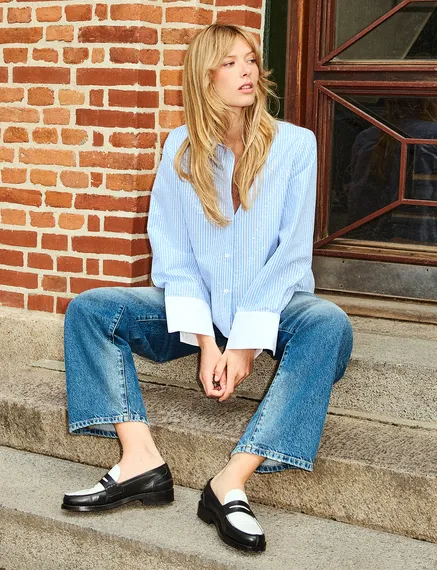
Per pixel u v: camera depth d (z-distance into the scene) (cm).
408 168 361
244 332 258
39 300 360
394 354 304
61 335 353
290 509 268
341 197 374
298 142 271
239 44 261
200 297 272
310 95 369
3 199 360
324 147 372
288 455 245
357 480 257
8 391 319
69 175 345
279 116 374
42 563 265
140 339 276
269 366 307
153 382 324
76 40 337
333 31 364
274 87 371
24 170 354
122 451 286
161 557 243
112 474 262
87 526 254
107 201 339
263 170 267
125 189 336
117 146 335
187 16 332
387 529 256
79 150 342
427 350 310
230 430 279
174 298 270
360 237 374
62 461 302
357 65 359
